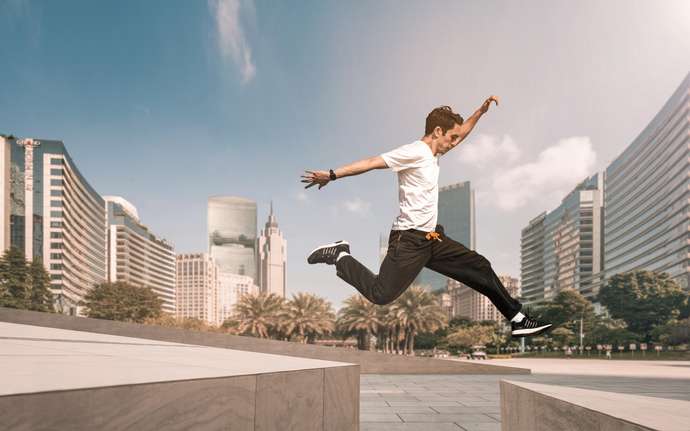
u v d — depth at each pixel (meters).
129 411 1.55
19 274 76.62
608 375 18.31
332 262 3.28
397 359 18.75
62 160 122.62
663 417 2.07
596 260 141.75
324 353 18.22
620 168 130.75
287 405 2.93
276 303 57.53
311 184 3.00
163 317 77.25
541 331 3.02
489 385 13.76
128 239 170.25
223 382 2.16
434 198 3.14
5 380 1.32
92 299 81.50
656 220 108.25
